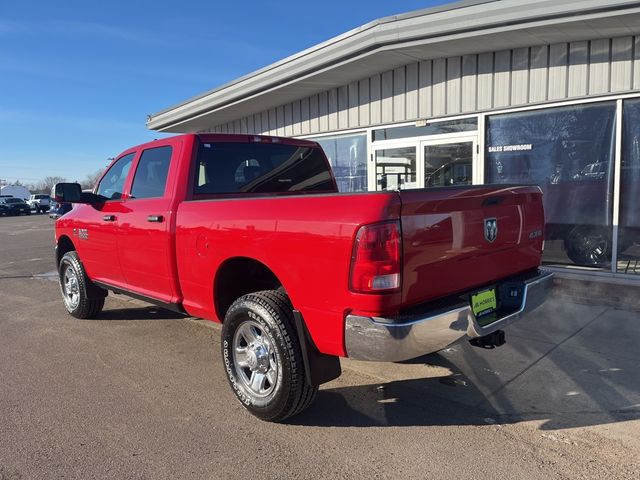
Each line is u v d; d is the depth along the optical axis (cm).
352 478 297
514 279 388
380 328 291
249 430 355
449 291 331
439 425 359
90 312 639
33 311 699
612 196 684
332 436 346
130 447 333
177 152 466
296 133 1088
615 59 660
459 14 654
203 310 425
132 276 509
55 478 299
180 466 311
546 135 727
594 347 495
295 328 344
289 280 336
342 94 969
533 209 410
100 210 550
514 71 738
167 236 441
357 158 966
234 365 384
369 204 295
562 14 586
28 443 339
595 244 703
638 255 673
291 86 953
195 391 422
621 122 664
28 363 489
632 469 299
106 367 477
